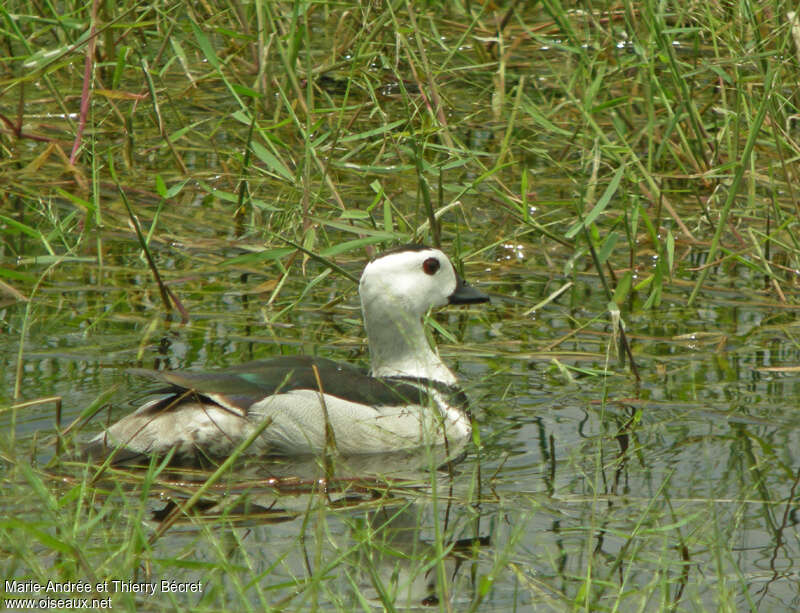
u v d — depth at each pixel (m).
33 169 15.91
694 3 16.44
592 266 14.06
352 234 14.66
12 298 12.70
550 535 8.34
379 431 9.98
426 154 16.92
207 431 9.54
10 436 9.60
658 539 8.26
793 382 11.12
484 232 14.72
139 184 15.75
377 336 11.02
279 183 15.39
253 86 17.09
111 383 10.75
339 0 19.16
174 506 8.66
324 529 8.36
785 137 14.53
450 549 7.68
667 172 16.20
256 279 13.62
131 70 19.45
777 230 13.73
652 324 12.59
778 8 15.24
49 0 16.20
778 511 8.64
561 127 16.94
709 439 9.95
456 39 19.64
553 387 11.12
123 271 13.55
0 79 18.52
